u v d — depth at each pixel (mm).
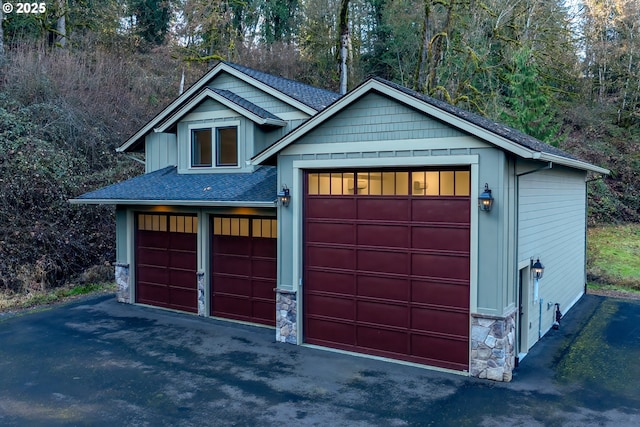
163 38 29766
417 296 8445
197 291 12000
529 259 8992
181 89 24203
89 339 9906
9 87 18078
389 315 8734
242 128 12164
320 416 6543
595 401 6980
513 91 19875
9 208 14656
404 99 8078
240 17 28938
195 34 25344
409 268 8516
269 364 8531
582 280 14164
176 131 13406
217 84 13656
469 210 7910
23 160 15250
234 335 10305
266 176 11578
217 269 11766
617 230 21250
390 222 8688
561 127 26078
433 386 7523
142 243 13055
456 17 21062
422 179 8359
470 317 7895
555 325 10562
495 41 22688
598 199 23125
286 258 9719
